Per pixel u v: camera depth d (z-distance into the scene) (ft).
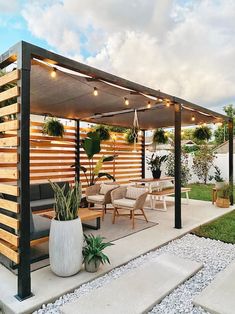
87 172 23.25
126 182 27.32
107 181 25.16
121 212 18.57
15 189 7.49
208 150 36.14
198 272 9.17
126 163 27.78
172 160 33.47
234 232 13.78
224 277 8.50
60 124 19.75
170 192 19.84
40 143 19.29
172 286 7.93
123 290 7.68
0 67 8.70
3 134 12.42
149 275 8.60
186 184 33.71
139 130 28.12
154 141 27.68
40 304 7.06
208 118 21.25
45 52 7.91
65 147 21.16
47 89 13.48
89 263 8.79
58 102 16.31
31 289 7.70
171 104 14.97
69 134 21.53
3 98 8.12
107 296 7.36
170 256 10.21
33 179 18.81
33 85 12.75
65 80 11.98
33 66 10.14
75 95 14.71
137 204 14.64
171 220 16.15
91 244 9.21
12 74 7.63
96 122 23.89
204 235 13.32
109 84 12.51
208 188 31.37
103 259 8.90
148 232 13.48
